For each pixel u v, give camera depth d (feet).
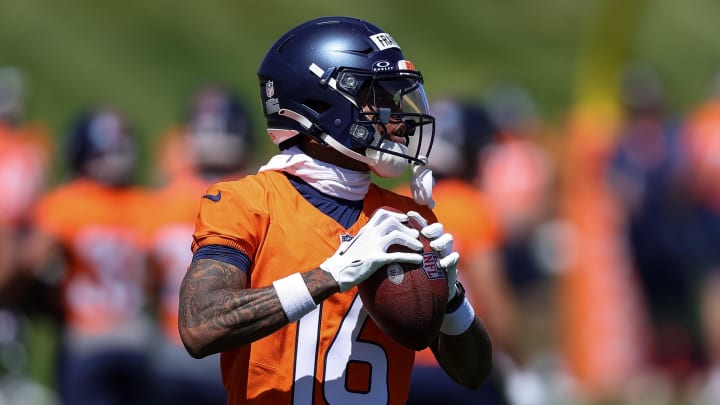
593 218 109.91
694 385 106.11
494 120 119.65
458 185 59.77
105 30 163.94
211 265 34.47
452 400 57.41
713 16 200.44
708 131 106.32
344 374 36.14
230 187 36.04
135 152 72.23
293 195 36.60
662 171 104.68
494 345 59.31
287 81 37.11
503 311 59.06
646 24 193.67
